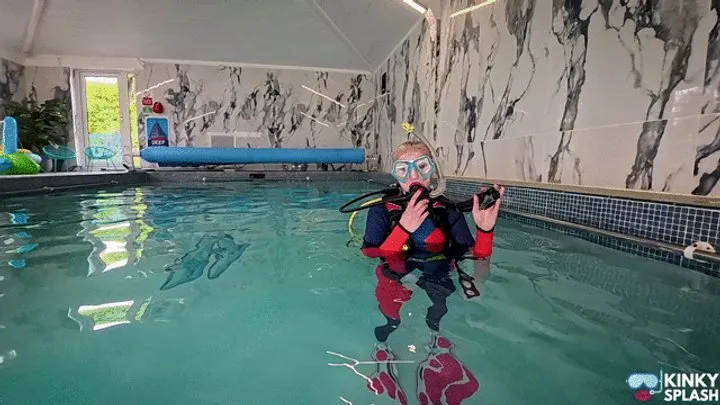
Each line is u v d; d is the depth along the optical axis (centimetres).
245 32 670
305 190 502
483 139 384
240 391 79
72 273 150
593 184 243
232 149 672
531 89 307
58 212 292
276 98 773
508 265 160
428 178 163
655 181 199
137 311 116
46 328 104
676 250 155
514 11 330
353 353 94
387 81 729
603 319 111
